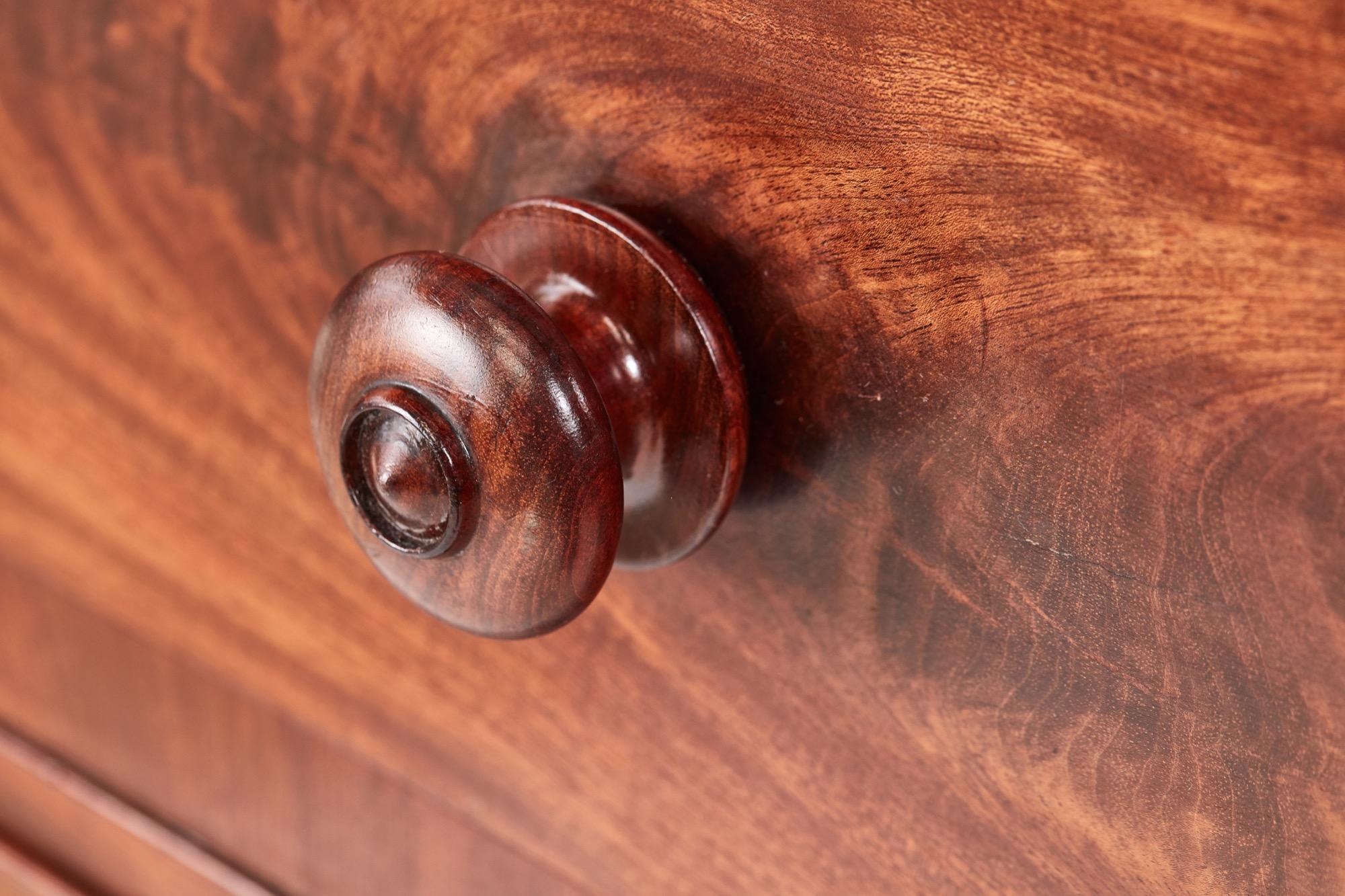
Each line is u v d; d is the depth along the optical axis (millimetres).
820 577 318
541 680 364
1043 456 288
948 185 282
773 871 348
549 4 307
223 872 450
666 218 308
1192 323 272
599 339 306
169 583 412
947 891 327
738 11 289
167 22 349
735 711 340
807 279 298
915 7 276
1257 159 261
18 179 382
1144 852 302
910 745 321
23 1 362
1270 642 281
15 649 465
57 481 417
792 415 308
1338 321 263
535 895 388
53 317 396
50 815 494
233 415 383
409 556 298
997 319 285
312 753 411
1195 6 260
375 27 328
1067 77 269
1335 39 254
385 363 290
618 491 291
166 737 440
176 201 366
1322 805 284
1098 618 292
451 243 338
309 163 346
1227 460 275
